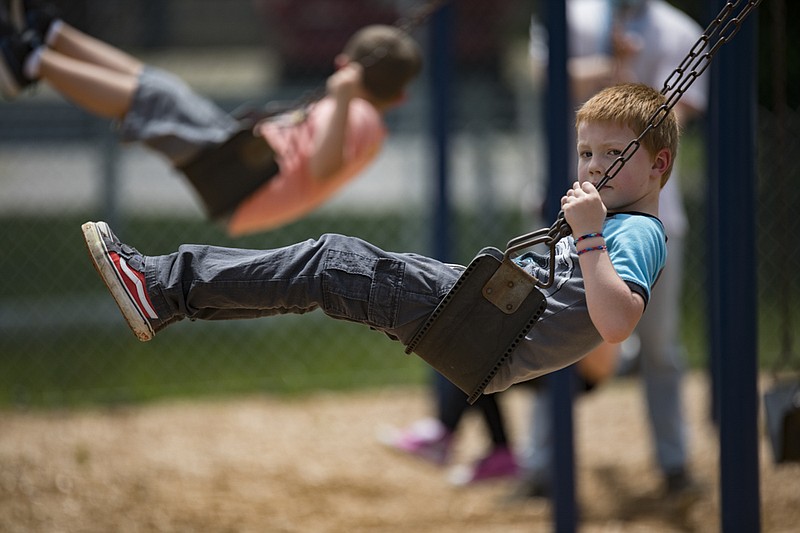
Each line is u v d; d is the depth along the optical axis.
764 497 18.92
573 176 18.11
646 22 18.92
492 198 33.94
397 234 33.06
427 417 24.17
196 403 24.84
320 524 18.86
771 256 29.31
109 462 20.95
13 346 27.69
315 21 46.34
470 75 43.78
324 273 9.73
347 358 27.81
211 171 17.17
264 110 17.64
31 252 32.38
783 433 14.09
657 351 19.30
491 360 9.70
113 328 28.27
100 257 9.70
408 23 17.83
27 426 22.88
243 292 9.72
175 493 19.70
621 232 9.37
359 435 23.12
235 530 18.39
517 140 38.09
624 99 9.62
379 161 40.47
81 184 36.38
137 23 49.78
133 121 16.97
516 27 45.66
